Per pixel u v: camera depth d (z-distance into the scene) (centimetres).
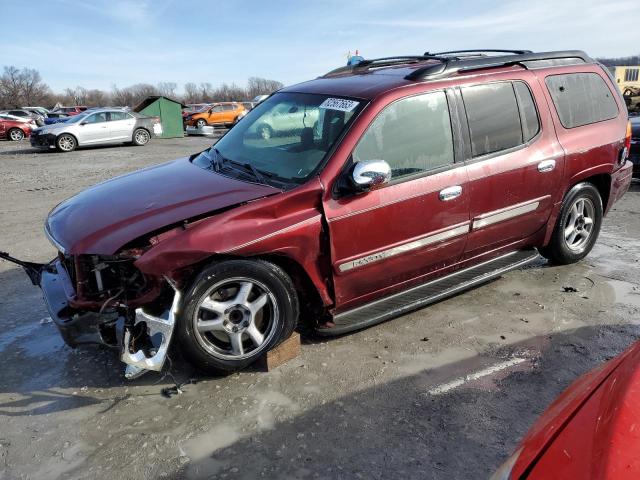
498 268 434
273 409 306
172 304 303
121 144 2166
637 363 185
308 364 351
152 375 344
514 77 430
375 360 355
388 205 354
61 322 314
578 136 465
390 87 374
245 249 313
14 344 392
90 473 261
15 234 686
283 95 438
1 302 467
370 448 273
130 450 276
